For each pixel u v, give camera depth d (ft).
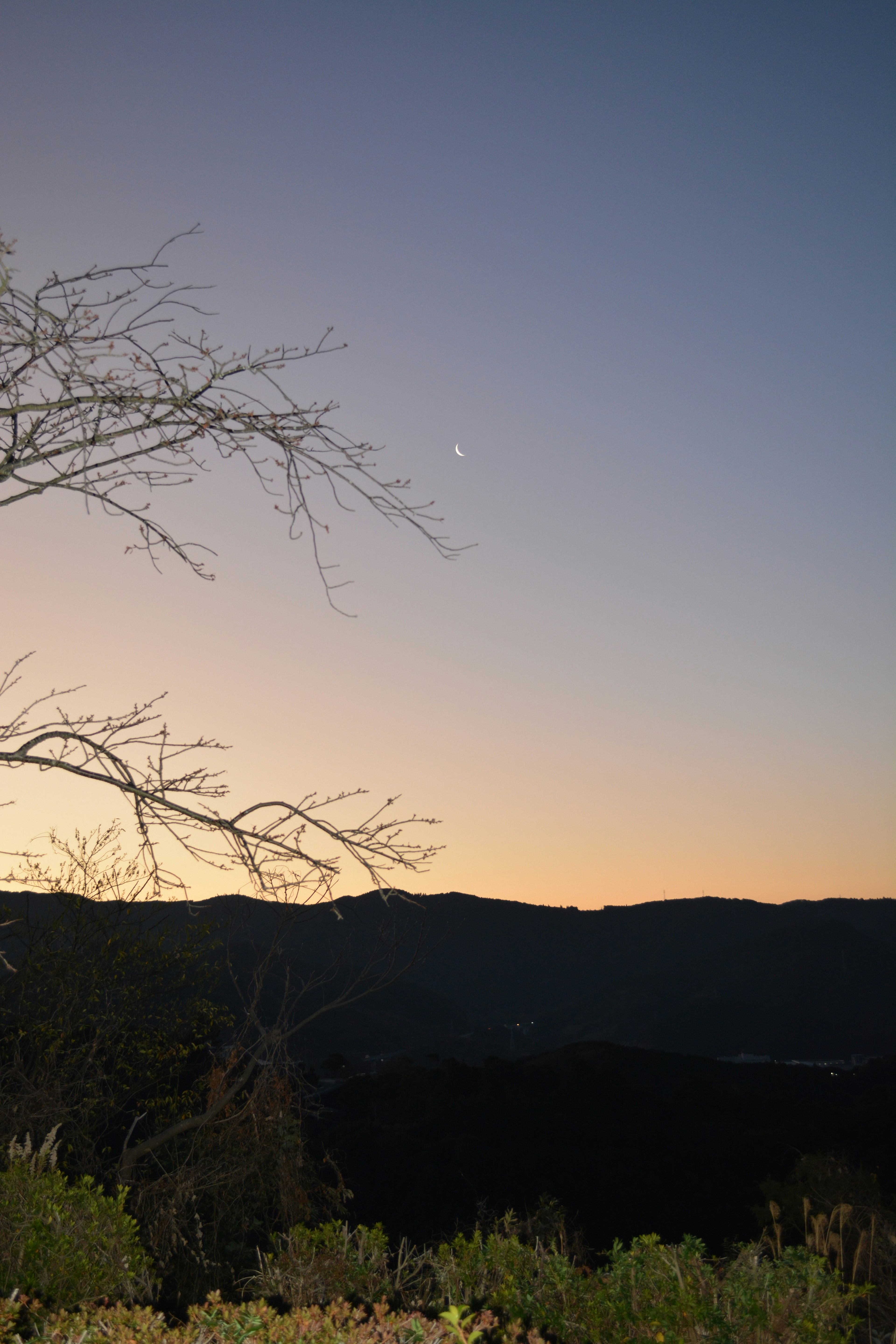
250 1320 8.40
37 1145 25.39
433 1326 8.57
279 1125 28.71
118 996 29.58
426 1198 66.23
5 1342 8.41
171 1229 21.98
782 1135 77.61
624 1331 10.46
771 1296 11.25
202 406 13.99
